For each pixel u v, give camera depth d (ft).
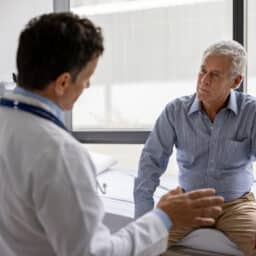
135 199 6.18
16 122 2.62
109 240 2.56
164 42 9.67
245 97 6.10
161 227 2.77
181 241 5.90
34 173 2.41
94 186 2.52
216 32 9.27
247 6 8.91
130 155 10.07
